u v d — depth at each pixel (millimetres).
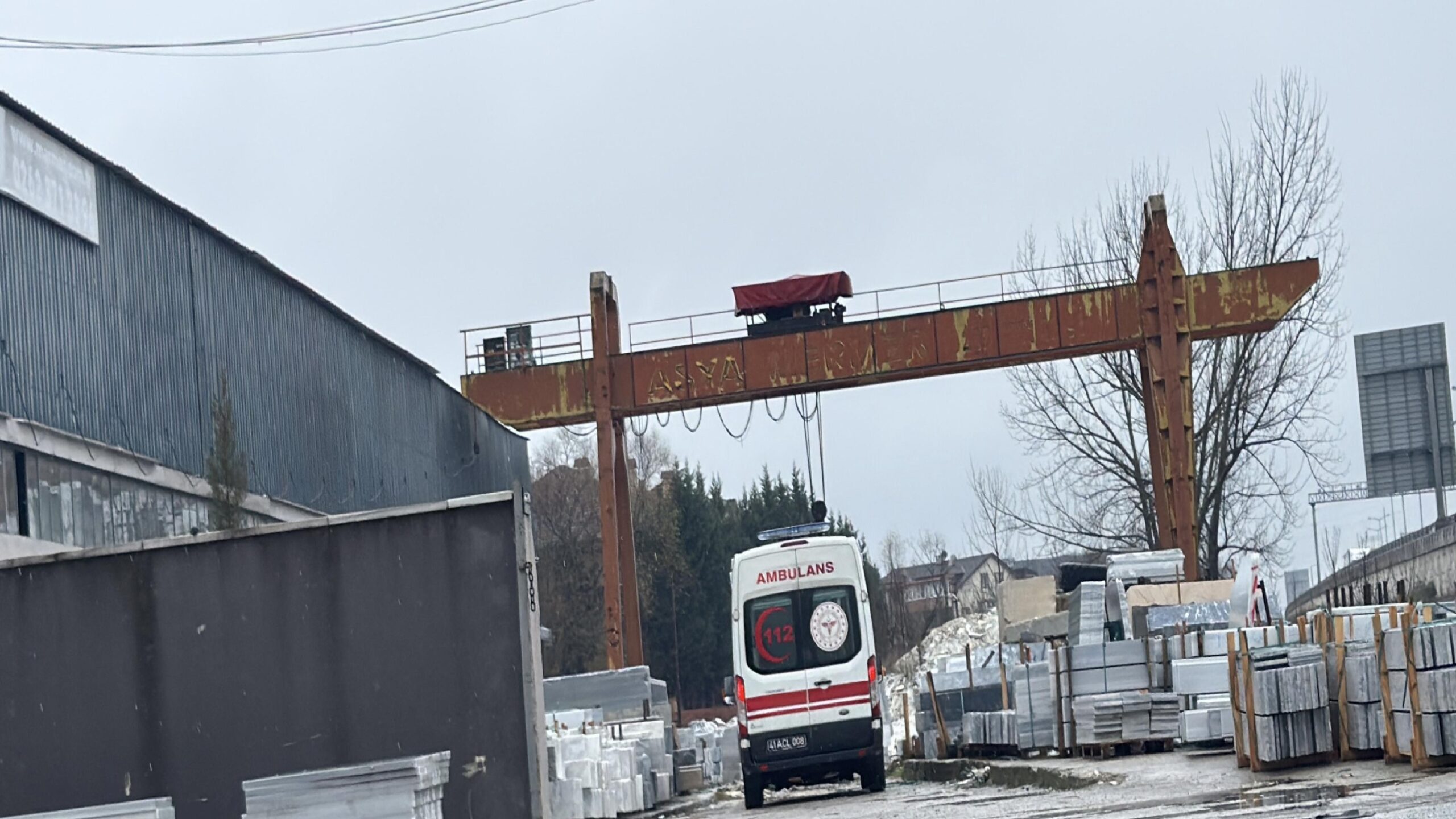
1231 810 11086
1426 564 39250
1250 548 43406
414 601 13602
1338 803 10672
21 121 23453
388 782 11141
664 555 82375
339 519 13766
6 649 14000
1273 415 42594
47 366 23672
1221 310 34875
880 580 87062
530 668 13406
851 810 17000
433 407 43219
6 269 22875
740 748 20406
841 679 20312
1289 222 42688
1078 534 46438
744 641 20500
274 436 31969
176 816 13617
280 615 13750
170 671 13797
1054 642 24422
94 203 25625
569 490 83812
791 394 36812
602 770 20203
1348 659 14078
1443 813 9203
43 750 13836
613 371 36969
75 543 24156
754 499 93125
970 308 35625
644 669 27359
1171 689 19750
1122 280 45031
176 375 27953
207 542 13898
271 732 13625
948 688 25922
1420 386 53844
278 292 33094
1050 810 12984
